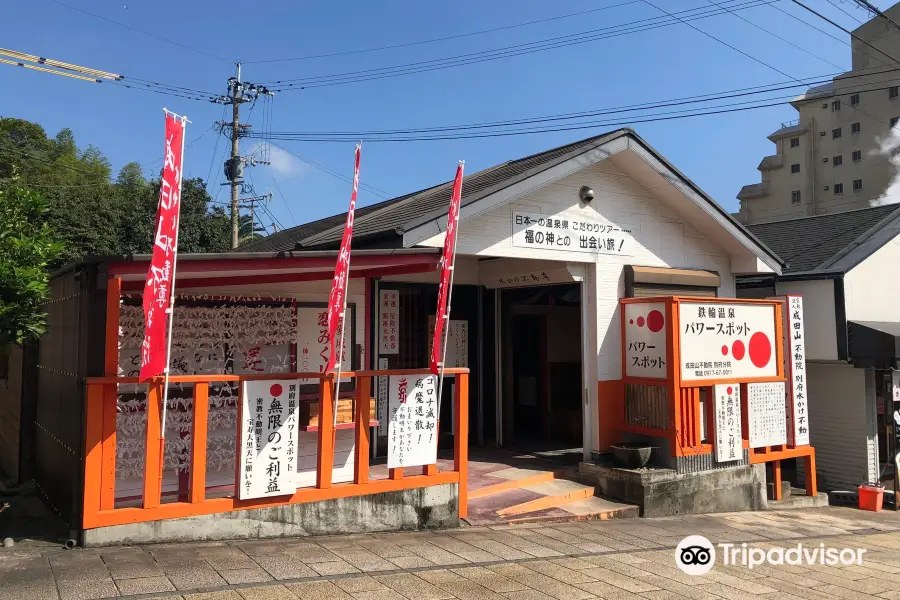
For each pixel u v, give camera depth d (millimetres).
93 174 31906
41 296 5898
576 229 9672
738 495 9727
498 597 5012
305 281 7469
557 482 9305
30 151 29938
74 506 5391
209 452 6668
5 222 6297
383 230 7629
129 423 6195
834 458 12477
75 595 4355
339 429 7875
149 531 5539
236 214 24609
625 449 9086
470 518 7488
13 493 7336
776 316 10422
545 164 8797
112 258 5250
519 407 12750
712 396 9469
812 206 45344
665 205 10750
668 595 5414
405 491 6918
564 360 12328
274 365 7535
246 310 7352
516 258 9727
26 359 7727
